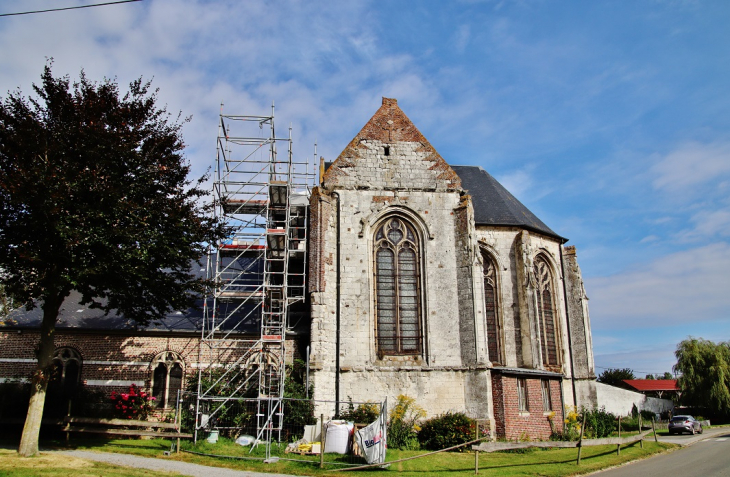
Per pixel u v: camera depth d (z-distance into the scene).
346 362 26.58
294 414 24.56
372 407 25.55
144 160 21.19
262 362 26.72
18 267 19.61
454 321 27.62
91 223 18.86
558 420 28.69
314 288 26.55
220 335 28.09
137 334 27.81
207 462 18.36
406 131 29.97
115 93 22.17
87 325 27.66
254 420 24.91
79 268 18.34
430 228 28.75
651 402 54.28
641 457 24.75
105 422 20.92
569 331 34.81
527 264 32.06
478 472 18.61
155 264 21.02
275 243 29.58
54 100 20.92
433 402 26.45
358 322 27.14
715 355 55.78
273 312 29.03
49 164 18.66
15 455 17.91
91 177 19.09
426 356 27.16
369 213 28.55
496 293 32.25
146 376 27.31
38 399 18.83
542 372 28.28
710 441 34.75
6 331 27.14
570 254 35.78
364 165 29.16
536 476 18.30
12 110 20.48
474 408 26.19
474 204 33.84
